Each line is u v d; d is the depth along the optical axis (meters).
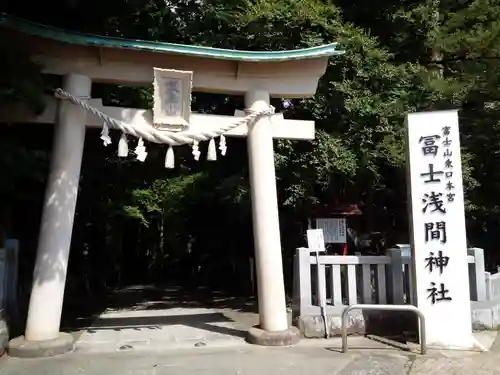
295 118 10.14
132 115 7.02
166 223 19.70
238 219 12.14
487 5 11.59
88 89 7.00
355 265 7.86
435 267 6.70
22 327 7.60
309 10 9.49
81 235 12.75
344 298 8.09
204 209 15.00
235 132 7.36
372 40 10.09
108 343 7.00
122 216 15.05
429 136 6.94
